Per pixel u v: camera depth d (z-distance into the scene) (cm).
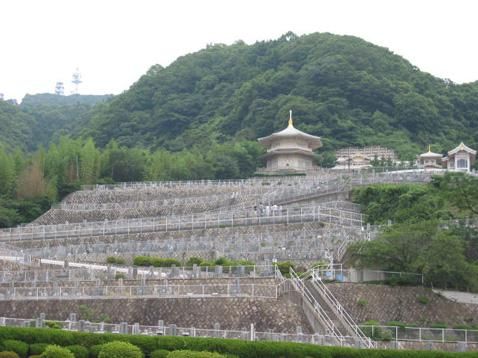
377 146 19512
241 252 9050
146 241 10275
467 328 7294
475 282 7931
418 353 5756
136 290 7288
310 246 9006
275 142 17588
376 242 8075
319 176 14050
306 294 7219
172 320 7094
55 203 13775
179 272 8006
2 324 6091
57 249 10100
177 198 13225
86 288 7275
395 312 7588
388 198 10862
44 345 5225
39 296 7231
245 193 12838
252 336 6084
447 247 7888
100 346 5303
